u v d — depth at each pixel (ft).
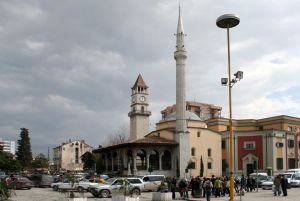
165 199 104.73
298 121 285.02
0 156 332.60
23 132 468.34
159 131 244.22
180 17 236.84
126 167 225.97
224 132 271.49
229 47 97.76
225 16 95.61
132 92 356.59
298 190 151.64
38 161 514.27
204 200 111.04
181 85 230.48
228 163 266.36
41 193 146.00
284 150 263.90
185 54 231.30
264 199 108.37
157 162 233.35
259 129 280.10
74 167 547.90
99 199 119.65
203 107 348.38
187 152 226.38
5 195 87.92
